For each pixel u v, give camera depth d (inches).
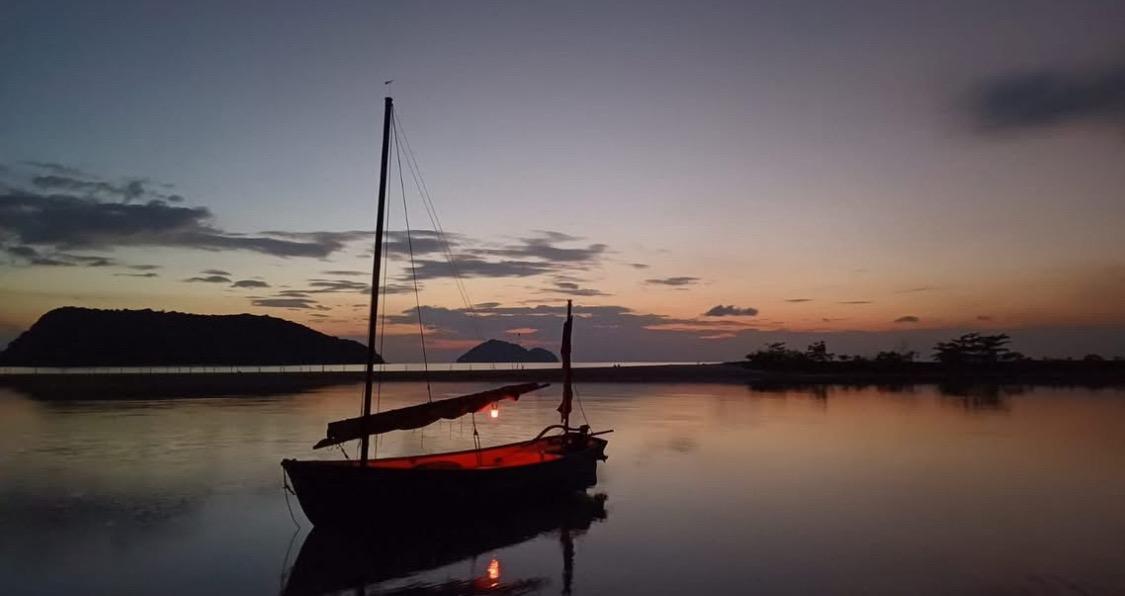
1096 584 451.2
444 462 687.1
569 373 824.9
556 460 692.7
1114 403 1867.6
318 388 2573.8
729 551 526.6
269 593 439.5
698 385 2768.2
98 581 458.6
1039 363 3469.5
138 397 2100.1
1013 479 810.2
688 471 861.2
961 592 436.5
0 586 448.5
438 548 537.3
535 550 530.3
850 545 542.3
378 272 646.5
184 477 807.7
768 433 1236.5
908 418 1485.0
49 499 693.3
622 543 550.9
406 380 3115.2
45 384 2797.7
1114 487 761.0
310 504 567.5
